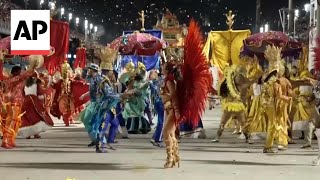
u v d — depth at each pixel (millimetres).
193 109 10039
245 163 10945
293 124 14898
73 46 31594
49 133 17281
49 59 17672
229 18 19422
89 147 13484
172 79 10148
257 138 14688
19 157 11586
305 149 13422
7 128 13289
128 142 14875
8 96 13297
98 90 12453
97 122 12406
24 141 14758
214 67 19094
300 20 42969
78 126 20078
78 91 20234
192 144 14516
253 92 14828
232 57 19172
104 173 9562
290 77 15078
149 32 22844
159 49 19609
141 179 9000
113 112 12586
